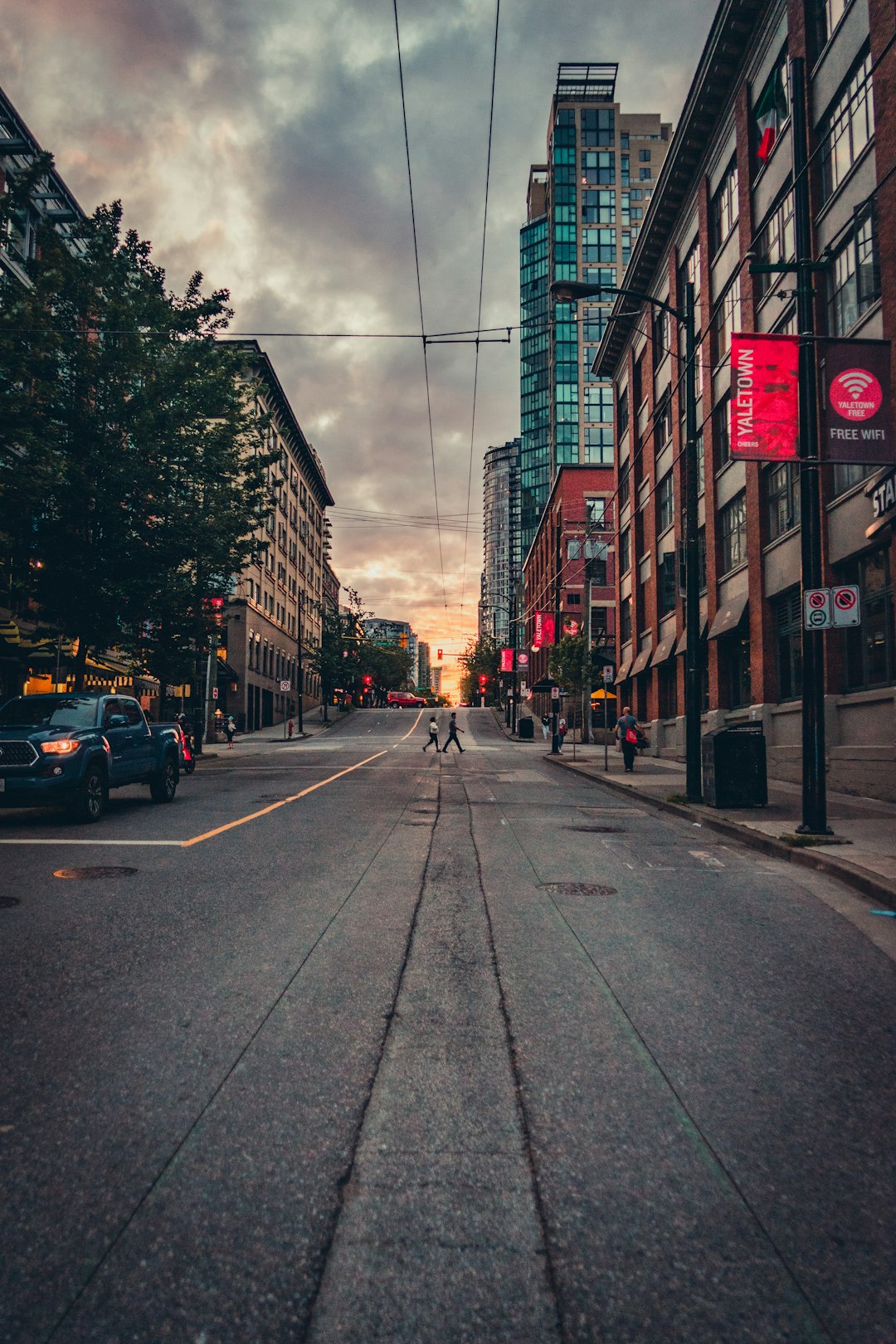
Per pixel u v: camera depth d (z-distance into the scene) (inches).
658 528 1268.5
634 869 349.7
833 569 688.4
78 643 905.5
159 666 999.0
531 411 5654.5
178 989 187.0
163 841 407.5
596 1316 87.1
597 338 4662.9
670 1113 131.6
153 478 836.0
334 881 311.0
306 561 3154.5
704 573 1055.0
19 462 646.5
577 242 4633.4
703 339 1027.9
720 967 211.0
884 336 590.2
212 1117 128.0
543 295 5634.8
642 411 1392.7
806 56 726.5
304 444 2824.8
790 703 784.9
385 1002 179.9
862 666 653.3
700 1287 91.8
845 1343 84.0
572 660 1432.1
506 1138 123.1
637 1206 106.6
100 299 820.0
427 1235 99.9
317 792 686.5
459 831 456.8
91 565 832.3
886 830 436.5
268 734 2164.1
